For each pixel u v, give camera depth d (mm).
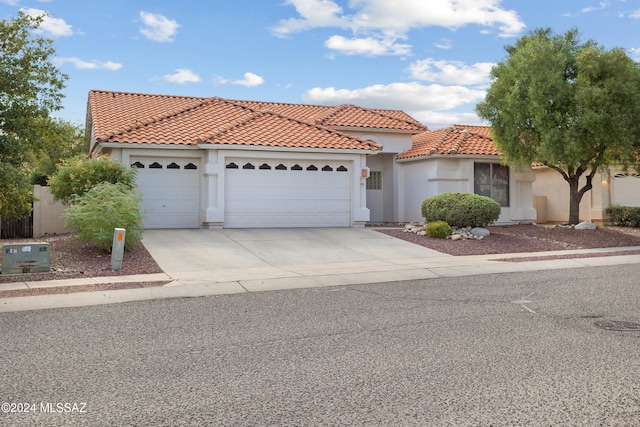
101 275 12133
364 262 14609
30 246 12148
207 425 4309
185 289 10688
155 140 19469
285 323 7832
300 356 6168
